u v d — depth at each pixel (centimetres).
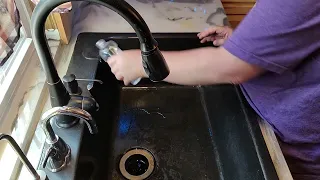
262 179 67
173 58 70
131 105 98
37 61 88
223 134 88
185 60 69
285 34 57
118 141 89
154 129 93
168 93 102
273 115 75
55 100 62
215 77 69
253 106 79
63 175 61
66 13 94
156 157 86
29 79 83
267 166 68
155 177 82
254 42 60
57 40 95
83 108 64
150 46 50
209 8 116
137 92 102
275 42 58
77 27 104
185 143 90
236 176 80
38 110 78
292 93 71
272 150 73
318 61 63
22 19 85
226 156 85
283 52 60
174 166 85
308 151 79
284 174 68
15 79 77
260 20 58
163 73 52
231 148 83
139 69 72
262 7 58
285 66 61
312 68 65
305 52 60
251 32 59
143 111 97
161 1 118
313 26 56
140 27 48
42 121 55
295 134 75
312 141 76
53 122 69
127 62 73
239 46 61
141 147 88
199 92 103
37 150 69
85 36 94
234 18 144
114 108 96
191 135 92
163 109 98
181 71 69
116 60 74
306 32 57
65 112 54
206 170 85
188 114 97
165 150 88
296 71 68
